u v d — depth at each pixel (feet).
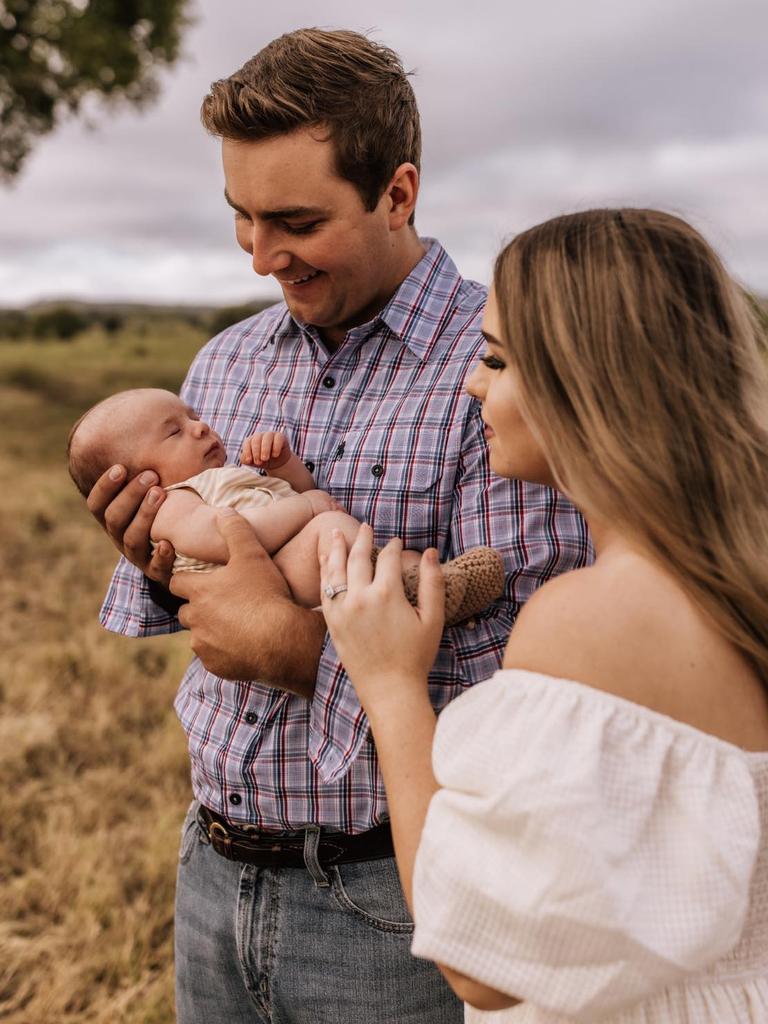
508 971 3.07
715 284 3.52
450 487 5.10
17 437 41.27
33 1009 8.80
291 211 4.98
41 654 16.26
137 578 6.21
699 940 3.07
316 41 4.96
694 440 3.36
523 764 3.13
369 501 5.30
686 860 3.14
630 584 3.39
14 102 40.93
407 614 4.09
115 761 13.46
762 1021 3.54
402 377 5.40
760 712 3.47
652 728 3.23
